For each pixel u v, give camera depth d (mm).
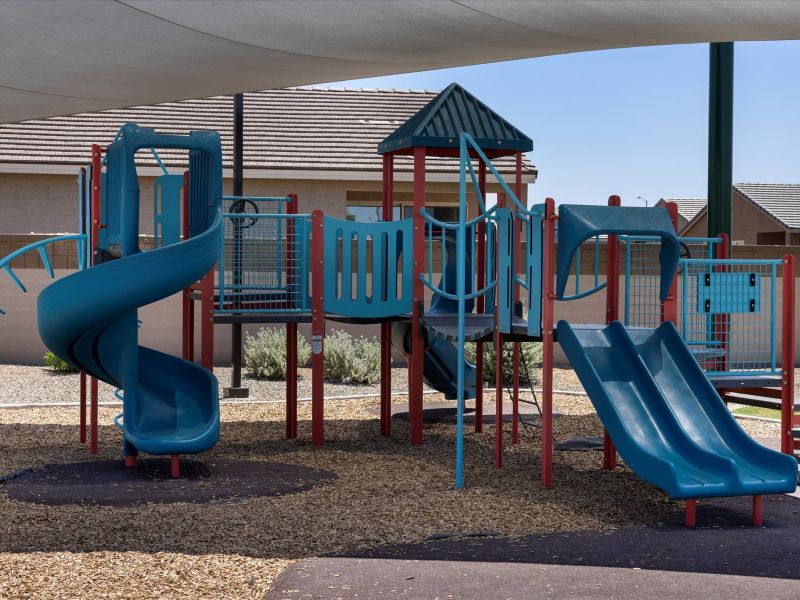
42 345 16141
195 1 6922
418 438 9820
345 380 14898
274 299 10539
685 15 7301
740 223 34156
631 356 7543
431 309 11180
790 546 5812
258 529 6121
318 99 23297
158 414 8602
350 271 10062
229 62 8648
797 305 16172
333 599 4742
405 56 8852
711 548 5746
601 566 5328
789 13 7141
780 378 7953
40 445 9484
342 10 7230
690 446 6816
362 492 7363
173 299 16281
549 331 7578
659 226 7348
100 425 10750
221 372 15391
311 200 20312
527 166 20625
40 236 16016
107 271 7781
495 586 4934
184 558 5453
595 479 8008
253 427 10930
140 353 9016
